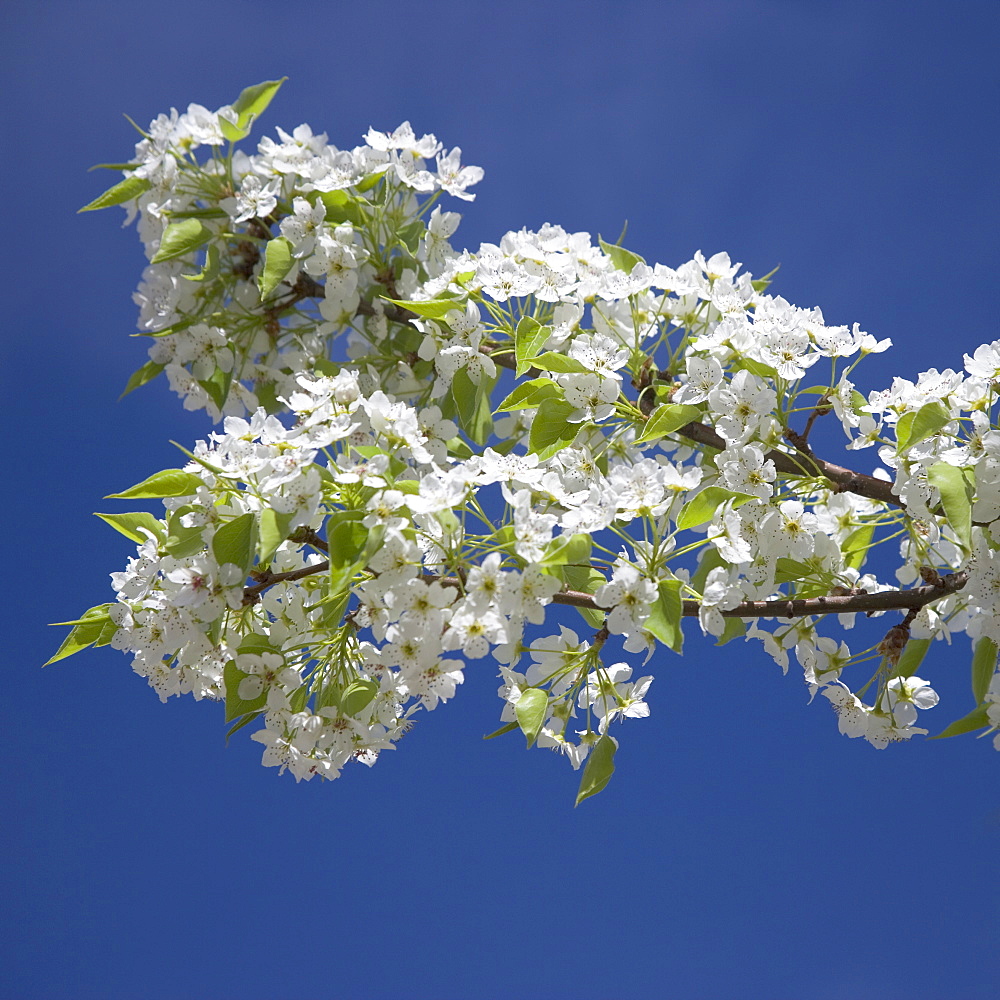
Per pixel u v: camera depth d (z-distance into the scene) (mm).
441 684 2143
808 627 2289
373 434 2227
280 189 2326
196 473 2180
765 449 2236
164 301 2320
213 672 2211
